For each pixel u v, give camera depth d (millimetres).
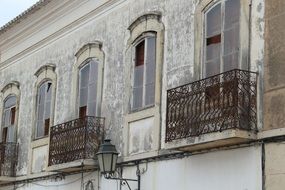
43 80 20016
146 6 15578
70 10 18844
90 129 16297
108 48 16938
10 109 22109
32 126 20203
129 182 14953
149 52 15250
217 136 11789
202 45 13500
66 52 18984
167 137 13047
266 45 11906
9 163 20875
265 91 11750
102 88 16891
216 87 12172
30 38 21203
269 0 12000
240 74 11844
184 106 12797
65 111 18438
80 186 17125
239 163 12000
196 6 13828
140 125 15039
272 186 11266
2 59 23188
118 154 14961
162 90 14469
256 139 11672
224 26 13031
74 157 16406
